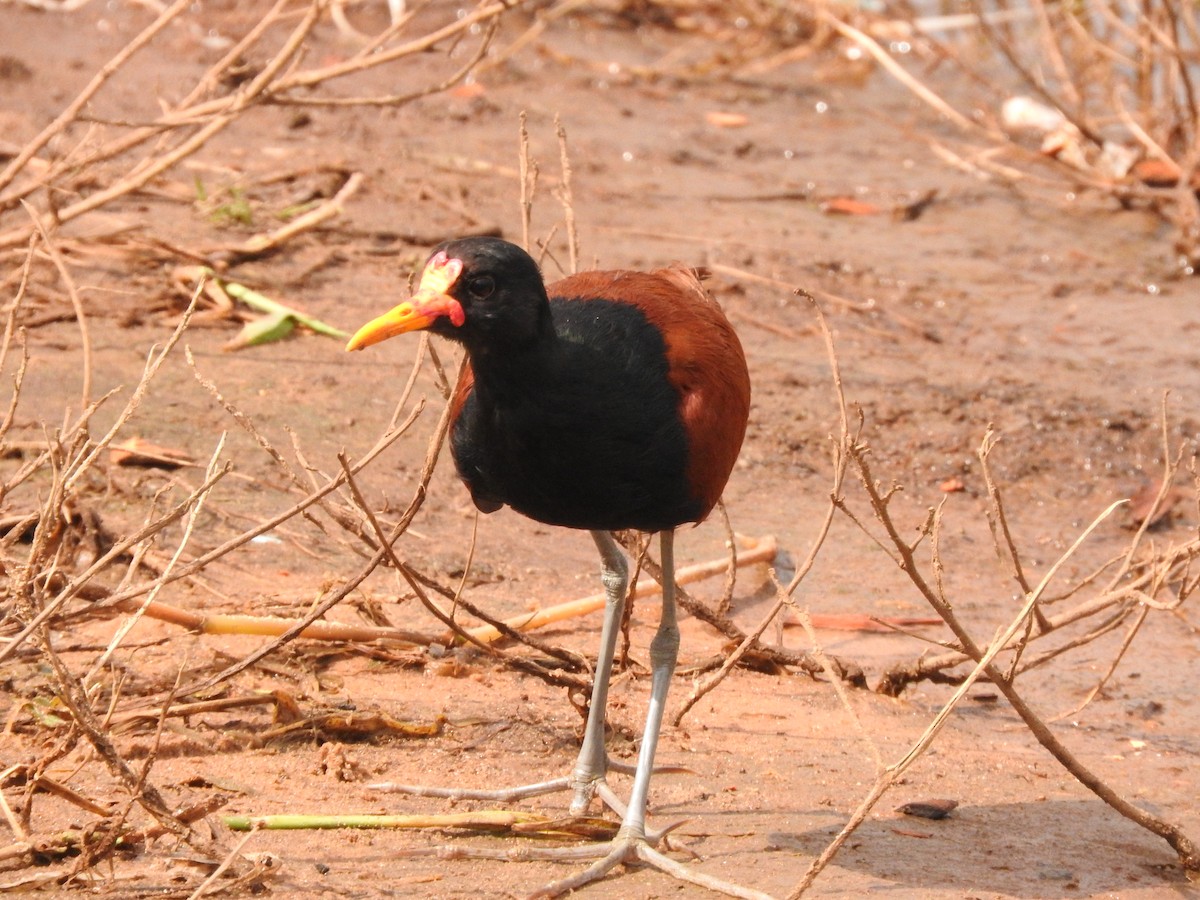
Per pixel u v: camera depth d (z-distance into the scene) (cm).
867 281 1677
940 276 1716
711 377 769
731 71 2359
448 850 732
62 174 1424
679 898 714
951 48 2378
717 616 998
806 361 1480
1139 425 1416
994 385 1467
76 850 692
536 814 778
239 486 1133
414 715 880
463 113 1994
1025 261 1784
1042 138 2150
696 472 762
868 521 1253
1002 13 2277
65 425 927
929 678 1000
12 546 995
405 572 845
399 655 943
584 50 2355
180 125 1351
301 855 718
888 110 2262
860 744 921
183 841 696
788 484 1291
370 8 2322
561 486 744
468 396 762
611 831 774
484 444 746
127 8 2191
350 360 1353
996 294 1691
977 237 1842
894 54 2470
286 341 1371
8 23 2069
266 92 1377
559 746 871
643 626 1056
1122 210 1936
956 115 2017
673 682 980
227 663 890
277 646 820
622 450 736
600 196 1805
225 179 1669
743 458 1316
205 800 727
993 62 2447
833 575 1161
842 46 2486
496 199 1731
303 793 780
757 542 1170
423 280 706
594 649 1002
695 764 870
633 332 749
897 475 1328
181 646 923
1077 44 2092
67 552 998
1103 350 1569
